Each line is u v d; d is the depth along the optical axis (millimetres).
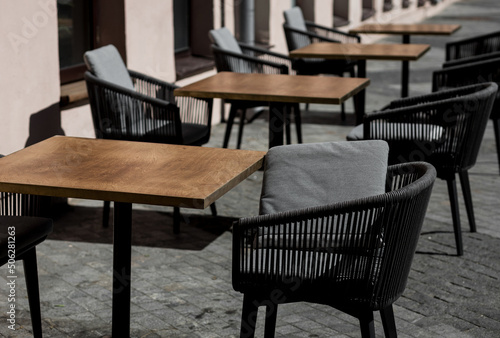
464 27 19188
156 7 7551
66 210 5758
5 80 5320
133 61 7250
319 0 13398
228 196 6141
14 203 3658
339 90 5582
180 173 3352
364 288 3002
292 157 3572
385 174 3490
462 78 6438
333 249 3010
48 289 4312
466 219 5602
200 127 5734
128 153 3695
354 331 3844
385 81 11531
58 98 5859
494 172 6871
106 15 7109
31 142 5629
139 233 5254
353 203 2951
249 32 9375
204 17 9031
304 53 7734
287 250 3172
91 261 4758
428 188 3080
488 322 3992
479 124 4758
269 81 6035
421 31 9266
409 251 3078
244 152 3730
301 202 3441
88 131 6480
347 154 3535
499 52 6801
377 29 9508
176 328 3869
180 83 8344
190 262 4766
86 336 3771
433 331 3867
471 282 4492
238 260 3057
